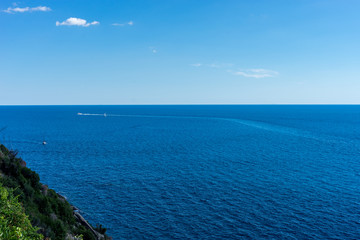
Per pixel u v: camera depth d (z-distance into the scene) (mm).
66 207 24062
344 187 49812
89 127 174500
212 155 81312
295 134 136625
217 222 36438
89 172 60750
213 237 32906
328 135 132500
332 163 70375
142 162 71375
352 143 106812
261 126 180500
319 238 32250
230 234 33469
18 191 18734
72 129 161250
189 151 88125
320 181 53719
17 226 11305
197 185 51500
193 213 39188
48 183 52344
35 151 86750
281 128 167000
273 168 64875
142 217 38094
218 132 146375
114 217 38125
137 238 32906
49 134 134875
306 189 48812
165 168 64812
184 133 141625
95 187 50375
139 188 49906
